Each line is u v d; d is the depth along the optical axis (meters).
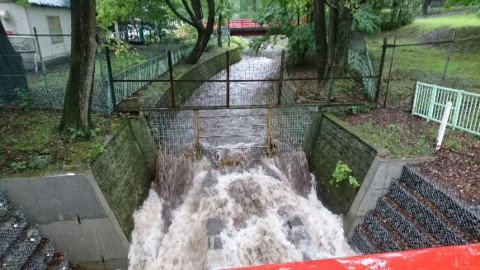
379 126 9.70
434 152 8.14
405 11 24.00
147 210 9.33
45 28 15.16
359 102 11.13
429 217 6.68
